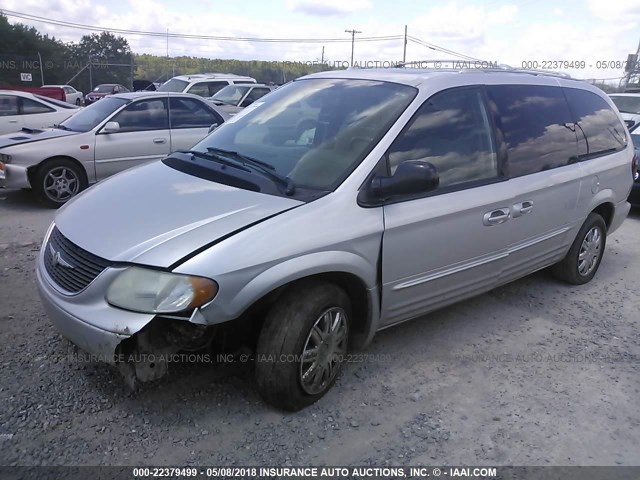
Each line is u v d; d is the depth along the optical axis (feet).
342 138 11.18
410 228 10.74
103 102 28.07
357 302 10.75
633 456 9.38
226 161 11.50
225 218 9.29
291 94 13.58
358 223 9.99
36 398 9.93
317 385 10.14
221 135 13.12
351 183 10.19
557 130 14.79
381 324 11.19
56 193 24.86
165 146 27.48
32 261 16.94
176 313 8.42
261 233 9.02
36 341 11.89
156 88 59.31
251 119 13.29
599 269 18.83
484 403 10.65
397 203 10.67
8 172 23.80
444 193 11.48
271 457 8.87
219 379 10.76
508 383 11.37
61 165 24.71
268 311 9.61
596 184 15.88
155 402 10.00
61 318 9.23
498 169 12.76
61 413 9.57
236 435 9.32
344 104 12.13
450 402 10.62
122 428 9.30
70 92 112.47
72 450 8.75
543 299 15.81
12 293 14.35
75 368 10.89
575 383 11.51
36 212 23.86
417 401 10.59
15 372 10.68
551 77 15.52
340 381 11.09
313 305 9.58
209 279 8.43
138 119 26.96
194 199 10.00
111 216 9.86
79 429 9.22
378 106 11.66
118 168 26.37
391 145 10.80
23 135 25.73
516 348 12.84
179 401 10.07
